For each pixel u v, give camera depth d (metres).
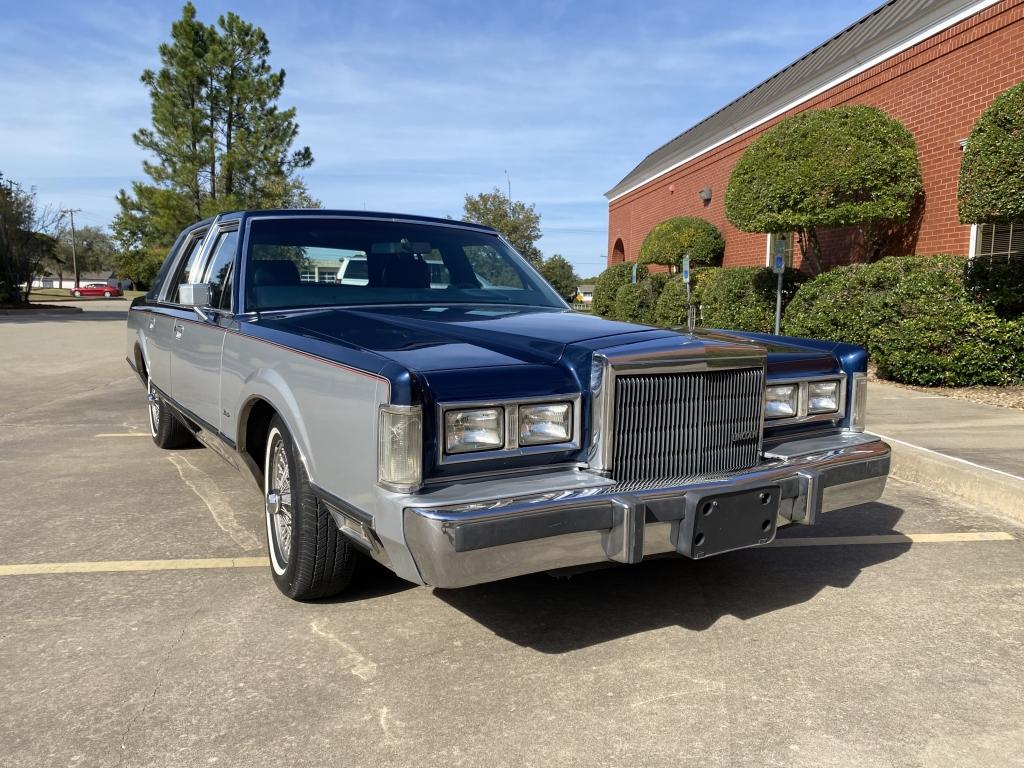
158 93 30.77
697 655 3.01
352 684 2.76
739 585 3.72
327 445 2.93
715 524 2.87
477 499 2.55
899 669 2.91
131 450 6.45
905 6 14.89
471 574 2.51
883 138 11.99
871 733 2.49
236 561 3.94
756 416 3.26
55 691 2.69
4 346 16.08
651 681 2.81
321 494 2.99
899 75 13.09
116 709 2.59
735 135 19.94
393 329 3.26
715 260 21.36
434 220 4.74
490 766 2.31
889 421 7.27
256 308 3.93
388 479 2.59
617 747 2.41
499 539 2.50
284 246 4.17
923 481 5.60
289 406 3.17
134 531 4.38
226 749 2.38
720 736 2.47
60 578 3.70
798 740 2.45
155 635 3.12
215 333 4.11
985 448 6.05
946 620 3.34
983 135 8.84
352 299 4.07
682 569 3.93
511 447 2.74
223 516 4.66
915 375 9.46
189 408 4.76
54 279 96.69
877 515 4.86
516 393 2.74
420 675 2.83
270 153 31.11
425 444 2.61
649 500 2.74
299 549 3.21
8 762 2.30
